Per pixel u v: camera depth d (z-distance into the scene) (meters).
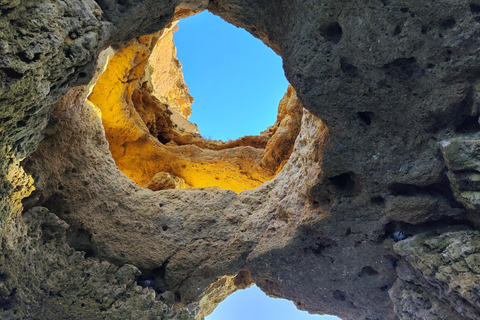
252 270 7.99
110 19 5.12
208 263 7.91
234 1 6.09
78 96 7.41
